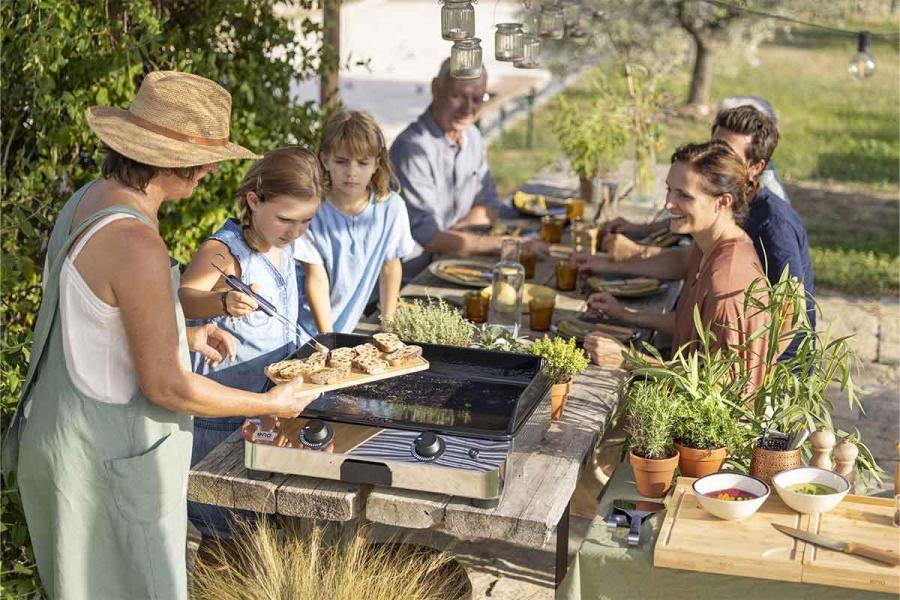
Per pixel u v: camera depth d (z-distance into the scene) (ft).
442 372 10.18
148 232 8.34
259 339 10.80
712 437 9.85
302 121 17.88
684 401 10.12
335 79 19.07
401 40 74.64
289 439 9.04
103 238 8.25
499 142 44.98
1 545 10.57
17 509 10.21
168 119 8.53
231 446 9.84
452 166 18.11
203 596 10.05
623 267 15.62
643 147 19.95
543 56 39.29
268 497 9.07
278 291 10.91
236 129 16.60
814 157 44.37
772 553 8.55
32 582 10.40
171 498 8.87
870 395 19.40
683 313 12.46
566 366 10.51
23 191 12.84
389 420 9.07
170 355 8.35
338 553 10.14
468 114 17.76
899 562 8.34
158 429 8.76
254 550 10.18
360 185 12.53
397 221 13.09
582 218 18.51
